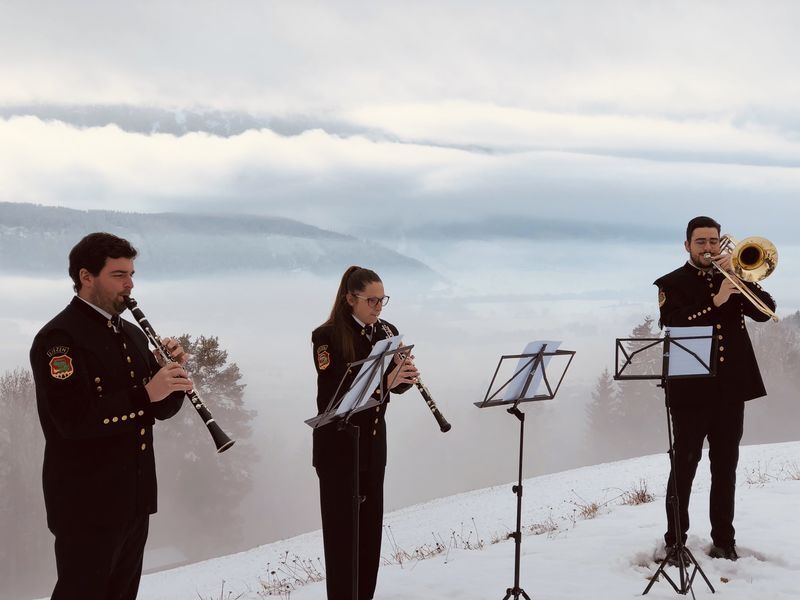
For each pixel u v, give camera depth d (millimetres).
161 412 4656
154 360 4902
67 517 4324
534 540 8430
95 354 4387
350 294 5566
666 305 6977
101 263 4465
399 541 18172
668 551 6863
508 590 5648
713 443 6914
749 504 8930
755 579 6504
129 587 4742
